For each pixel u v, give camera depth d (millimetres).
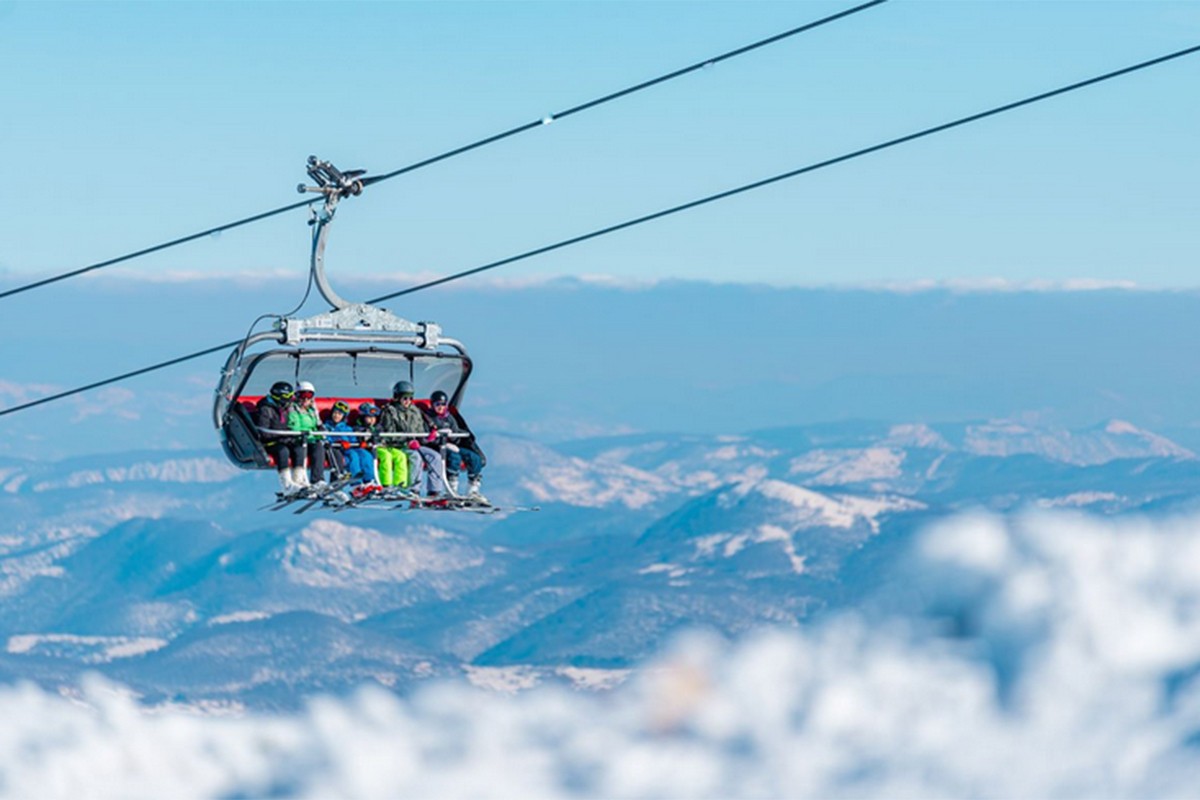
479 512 50875
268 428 49562
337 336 50406
